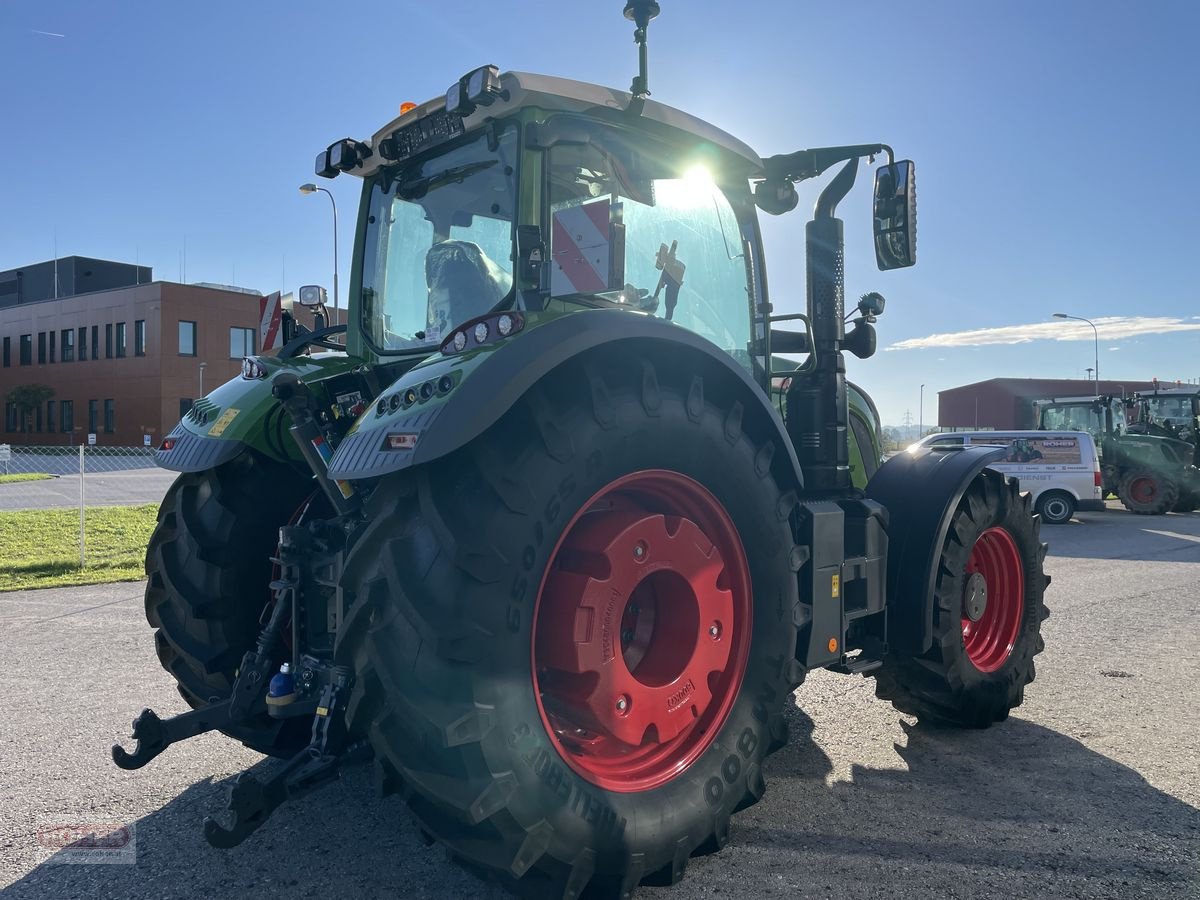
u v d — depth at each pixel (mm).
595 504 2625
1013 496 4059
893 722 4090
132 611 6789
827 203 3480
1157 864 2676
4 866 2699
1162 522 15648
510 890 2326
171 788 3299
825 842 2842
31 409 52812
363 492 2729
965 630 4062
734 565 2781
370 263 3436
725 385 2775
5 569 8820
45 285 61594
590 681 2418
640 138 3064
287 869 2686
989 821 2996
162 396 45469
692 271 3221
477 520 2166
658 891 2541
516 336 2285
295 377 2744
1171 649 5457
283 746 3068
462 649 2092
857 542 3381
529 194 2695
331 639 2752
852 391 4438
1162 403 18938
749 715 2770
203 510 3299
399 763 2143
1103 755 3645
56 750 3680
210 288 47125
